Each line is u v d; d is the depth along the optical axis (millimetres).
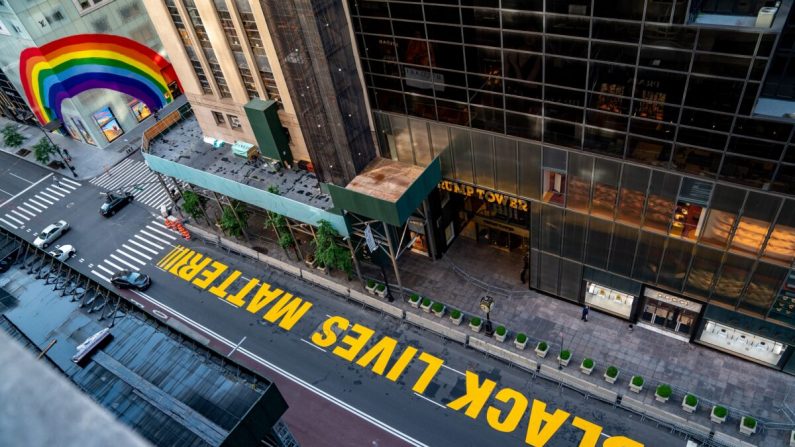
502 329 42000
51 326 32781
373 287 47219
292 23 36625
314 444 38469
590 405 38062
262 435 27156
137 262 55656
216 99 50656
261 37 42500
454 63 36719
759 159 29484
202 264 54156
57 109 71688
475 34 34625
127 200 63281
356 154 43344
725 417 35219
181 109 58750
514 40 33406
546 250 42594
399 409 39719
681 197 33469
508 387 39844
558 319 43656
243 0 41438
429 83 38875
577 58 31922
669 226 35188
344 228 44031
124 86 72438
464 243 50969
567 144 35844
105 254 57250
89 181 68312
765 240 32000
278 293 49906
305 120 42188
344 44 38906
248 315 48375
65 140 76625
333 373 42719
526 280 46688
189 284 52250
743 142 29422
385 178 43250
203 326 48094
